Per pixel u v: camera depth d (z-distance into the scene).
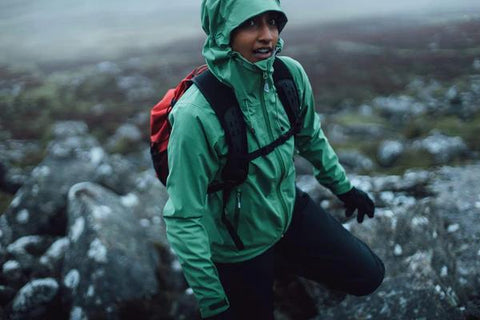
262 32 2.27
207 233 2.59
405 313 3.23
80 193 4.40
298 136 2.80
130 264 3.79
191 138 2.28
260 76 2.35
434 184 4.74
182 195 2.33
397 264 3.57
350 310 3.40
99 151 5.80
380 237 3.75
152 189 5.27
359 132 8.98
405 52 16.64
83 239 3.95
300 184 4.96
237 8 2.22
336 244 2.78
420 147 6.88
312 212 2.82
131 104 13.11
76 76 17.78
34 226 4.86
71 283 3.84
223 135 2.32
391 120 9.77
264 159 2.43
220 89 2.34
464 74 12.23
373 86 12.59
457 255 3.77
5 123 11.84
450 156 6.46
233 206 2.47
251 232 2.55
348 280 2.80
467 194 4.40
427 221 3.86
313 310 3.65
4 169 7.41
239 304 2.68
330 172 2.90
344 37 21.62
